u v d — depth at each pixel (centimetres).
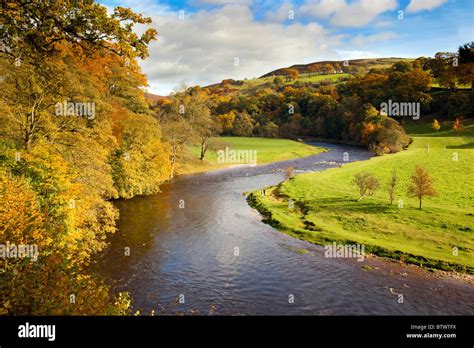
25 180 1692
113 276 2103
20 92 2064
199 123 7738
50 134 2292
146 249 2553
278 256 2466
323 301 1831
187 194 4659
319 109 12850
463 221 2852
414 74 10506
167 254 2469
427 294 1900
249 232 3033
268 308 1761
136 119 4312
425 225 2877
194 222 3297
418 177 3294
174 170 6581
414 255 2381
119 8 1062
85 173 2488
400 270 2216
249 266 2288
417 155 6256
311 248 2638
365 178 3828
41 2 1009
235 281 2067
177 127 6556
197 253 2503
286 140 11462
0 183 1361
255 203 4084
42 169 1888
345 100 11925
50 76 1315
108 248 2552
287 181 5159
